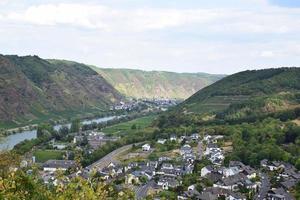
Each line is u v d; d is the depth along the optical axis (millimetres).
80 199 21797
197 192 113500
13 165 34562
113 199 24156
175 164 155625
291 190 119938
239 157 157125
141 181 129875
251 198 114312
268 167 146625
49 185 26344
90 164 160375
